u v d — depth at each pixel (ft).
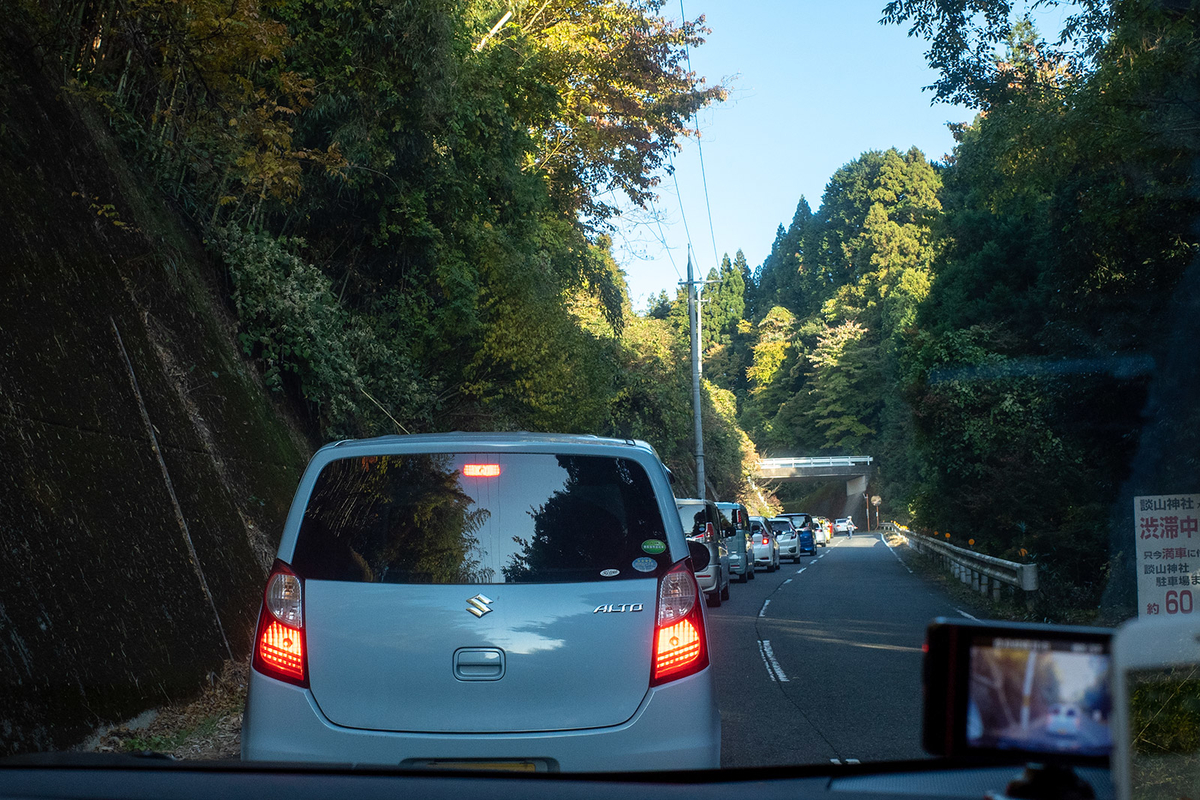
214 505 31.73
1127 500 54.13
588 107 103.19
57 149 32.83
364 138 50.55
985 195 62.39
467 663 12.50
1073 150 43.27
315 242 57.26
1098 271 51.72
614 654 12.76
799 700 28.68
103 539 23.86
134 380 30.60
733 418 274.98
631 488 13.79
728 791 6.15
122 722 20.66
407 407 57.00
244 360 42.63
